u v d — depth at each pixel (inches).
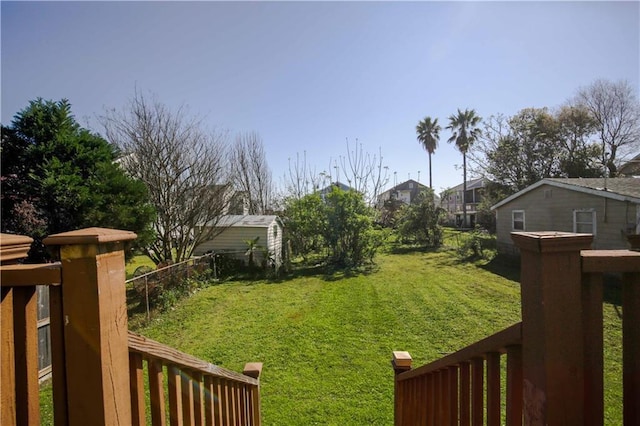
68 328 31.5
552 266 30.5
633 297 31.7
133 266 481.1
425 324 218.8
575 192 381.4
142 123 360.5
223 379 67.5
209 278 371.6
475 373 48.3
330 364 166.7
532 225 453.4
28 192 241.0
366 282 347.3
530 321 32.4
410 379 88.6
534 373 31.7
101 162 278.2
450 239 692.1
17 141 251.8
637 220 308.2
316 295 303.4
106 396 31.6
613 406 120.2
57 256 32.0
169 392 45.2
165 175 370.0
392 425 118.5
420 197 657.0
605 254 31.0
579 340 30.7
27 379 31.7
